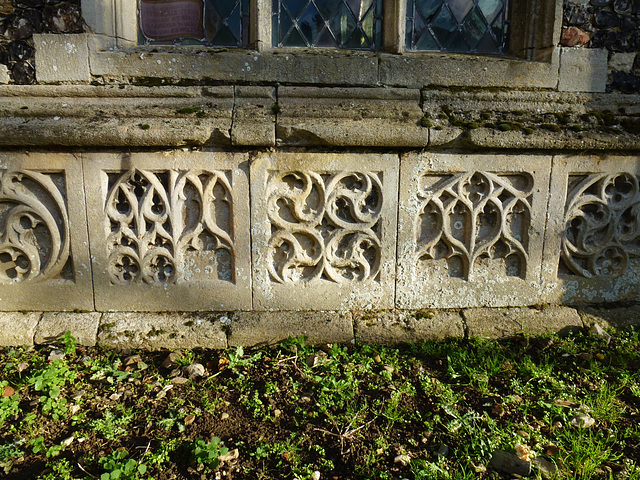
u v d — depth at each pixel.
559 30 2.94
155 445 2.07
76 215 2.75
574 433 2.15
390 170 2.80
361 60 2.88
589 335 2.90
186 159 2.72
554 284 3.04
